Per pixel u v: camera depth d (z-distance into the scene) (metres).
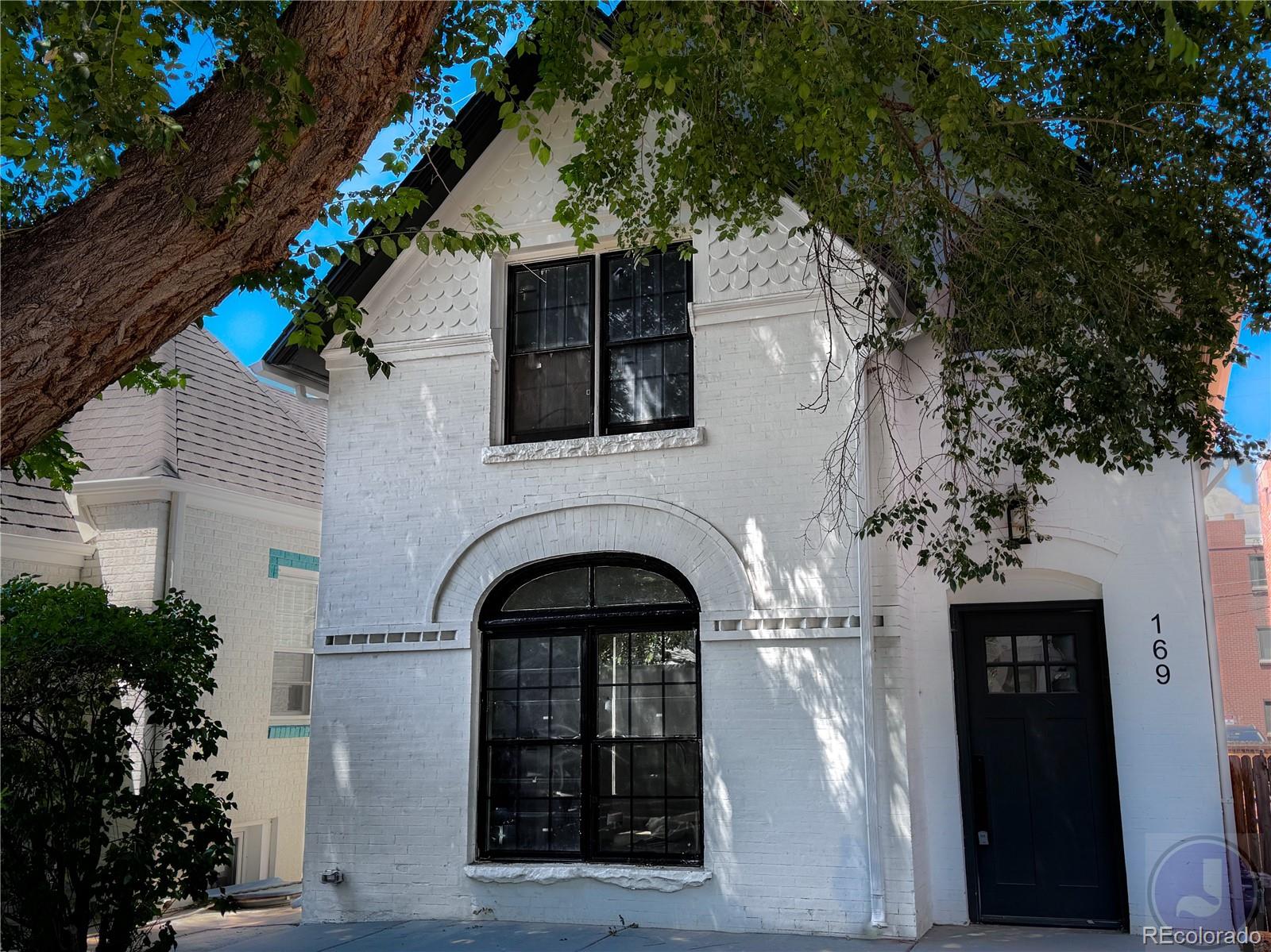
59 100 6.28
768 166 8.05
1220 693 8.61
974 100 6.89
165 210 5.20
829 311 8.96
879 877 8.48
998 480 9.34
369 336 10.87
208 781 12.19
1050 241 7.60
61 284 4.99
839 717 8.87
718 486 9.55
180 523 12.05
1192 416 7.82
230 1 5.60
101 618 8.33
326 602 10.49
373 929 9.33
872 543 9.06
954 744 9.20
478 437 10.35
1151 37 7.40
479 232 9.25
